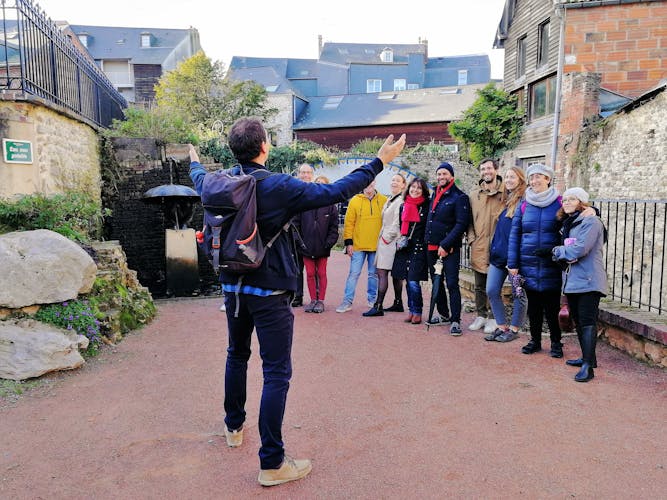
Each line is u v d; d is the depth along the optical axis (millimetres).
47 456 3156
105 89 12258
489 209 5758
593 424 3477
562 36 15539
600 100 15227
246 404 3924
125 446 3277
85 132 9305
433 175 24406
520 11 18891
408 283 6312
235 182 2604
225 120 31562
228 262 2641
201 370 4727
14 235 5168
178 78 31969
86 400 4020
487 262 5773
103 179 11023
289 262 2812
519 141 18953
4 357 4379
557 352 4875
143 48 47344
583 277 4289
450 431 3416
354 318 6672
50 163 7246
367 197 7094
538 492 2711
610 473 2879
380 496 2703
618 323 4984
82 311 5191
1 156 6305
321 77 51812
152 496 2732
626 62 15398
